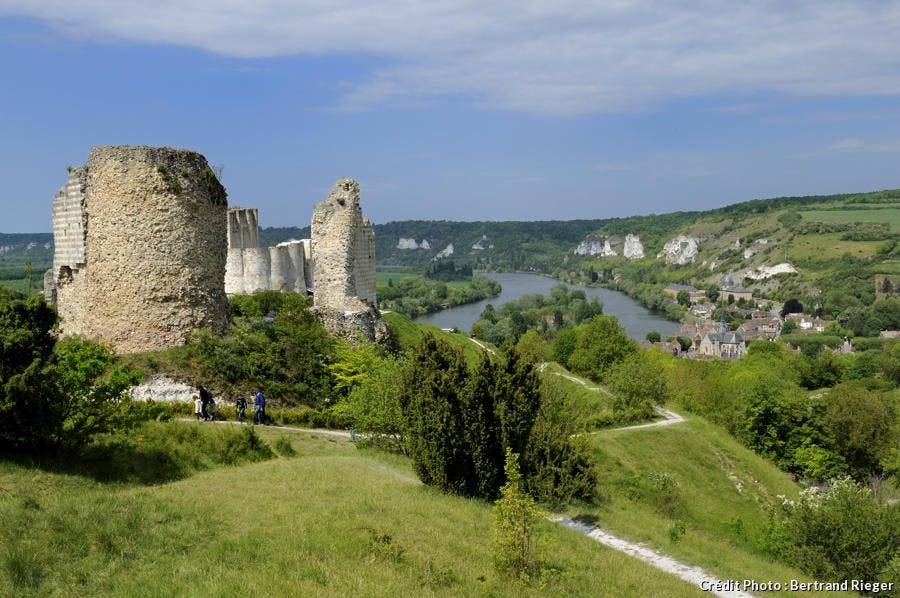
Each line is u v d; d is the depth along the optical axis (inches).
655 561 787.4
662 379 2142.0
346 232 1552.7
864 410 2279.8
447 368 839.1
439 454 794.8
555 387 1150.3
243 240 2416.3
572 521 900.0
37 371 568.7
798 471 2197.3
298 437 1016.2
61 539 449.1
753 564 901.8
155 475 677.9
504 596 511.5
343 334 1465.3
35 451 607.2
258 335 1204.5
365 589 450.9
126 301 1037.2
